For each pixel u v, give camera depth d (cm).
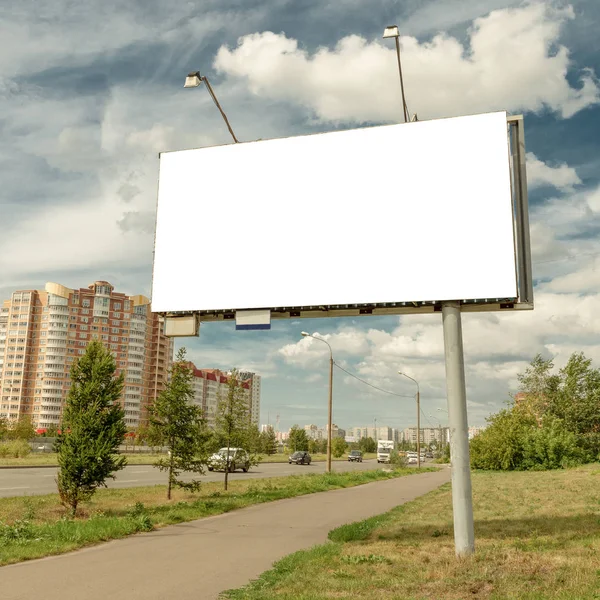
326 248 1196
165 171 1329
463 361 1079
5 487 2209
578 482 2644
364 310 1202
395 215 1166
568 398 5353
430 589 753
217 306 1240
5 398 13662
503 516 1505
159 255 1295
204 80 1259
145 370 14750
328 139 1237
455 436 1029
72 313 13988
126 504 1762
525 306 1106
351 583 784
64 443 1478
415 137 1182
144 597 724
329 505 1884
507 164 1125
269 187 1255
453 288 1106
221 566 917
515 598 689
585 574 789
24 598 707
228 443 2188
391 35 1127
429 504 1911
